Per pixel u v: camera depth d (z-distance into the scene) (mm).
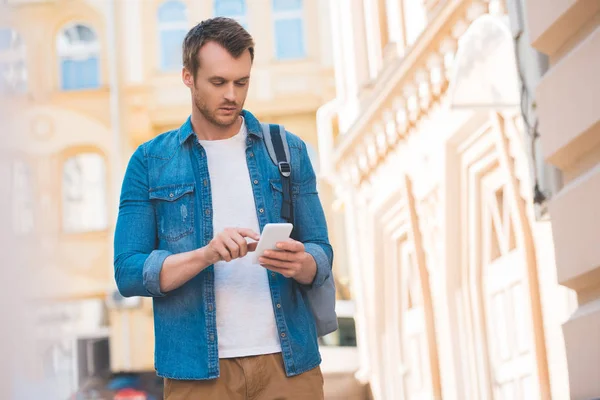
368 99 9695
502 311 6766
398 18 8945
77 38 25188
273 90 24750
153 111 24922
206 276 3025
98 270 24078
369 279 10117
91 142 24859
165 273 2951
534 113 3787
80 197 24734
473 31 6145
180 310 3025
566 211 3469
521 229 5961
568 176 3592
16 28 3646
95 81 25172
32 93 24781
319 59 24812
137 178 3166
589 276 3420
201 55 2998
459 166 7297
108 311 23766
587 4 3348
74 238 24188
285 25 25016
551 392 5781
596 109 3236
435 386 7809
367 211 10055
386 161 9172
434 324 7961
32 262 3465
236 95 3008
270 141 3238
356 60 10641
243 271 3047
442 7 6645
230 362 3002
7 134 3508
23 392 3385
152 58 25031
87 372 23078
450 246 7355
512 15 3928
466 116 6781
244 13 25109
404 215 8844
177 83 24953
